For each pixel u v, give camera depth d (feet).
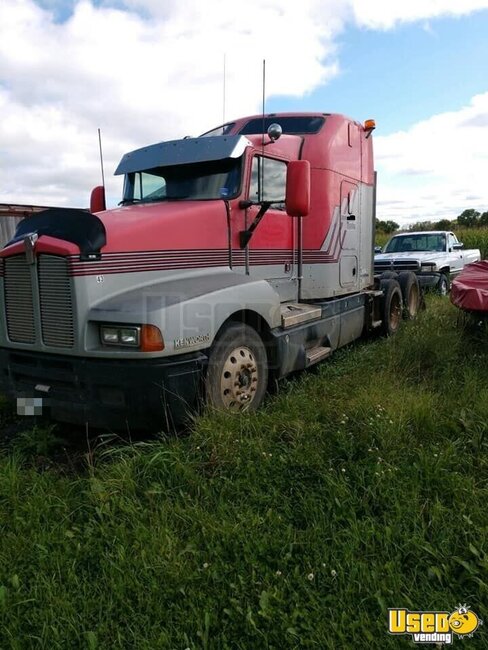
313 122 19.65
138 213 13.53
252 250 15.99
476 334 19.85
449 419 12.79
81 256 11.73
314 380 16.85
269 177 16.56
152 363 11.59
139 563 8.50
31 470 11.56
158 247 13.11
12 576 8.31
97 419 12.26
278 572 8.18
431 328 20.79
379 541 8.84
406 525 9.16
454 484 10.11
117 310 11.68
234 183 15.25
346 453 11.30
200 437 11.85
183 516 9.70
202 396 12.75
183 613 7.61
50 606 7.72
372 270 24.77
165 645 7.09
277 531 9.18
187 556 8.81
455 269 43.42
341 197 20.34
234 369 13.60
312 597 7.73
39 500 10.18
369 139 23.36
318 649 6.96
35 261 12.32
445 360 17.40
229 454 11.33
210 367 12.91
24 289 12.84
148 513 9.80
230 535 9.06
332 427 12.57
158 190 16.12
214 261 14.58
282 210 17.39
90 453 12.37
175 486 10.70
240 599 7.81
